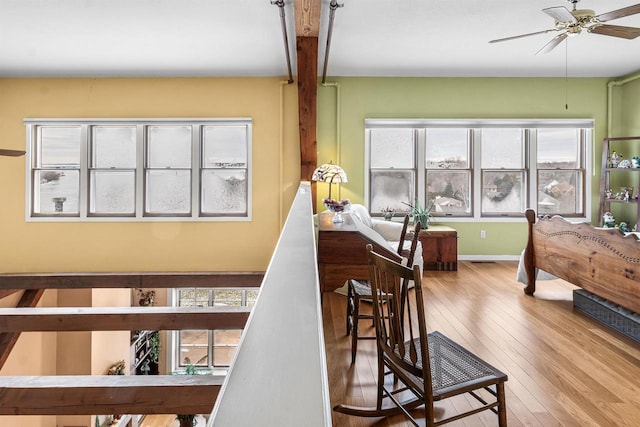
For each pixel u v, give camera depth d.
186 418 6.18
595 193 5.60
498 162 5.68
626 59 4.81
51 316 2.58
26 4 3.29
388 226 4.67
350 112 5.53
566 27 3.02
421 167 5.62
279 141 5.41
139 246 5.43
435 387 1.56
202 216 5.47
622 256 2.85
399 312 1.73
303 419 0.29
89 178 5.41
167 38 4.02
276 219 5.46
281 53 4.51
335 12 3.50
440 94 5.53
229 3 3.29
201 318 2.63
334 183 5.53
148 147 5.48
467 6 3.41
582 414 1.98
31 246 5.35
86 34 3.90
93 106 5.34
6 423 3.92
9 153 3.13
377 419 1.98
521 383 2.28
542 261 3.85
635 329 2.84
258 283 4.62
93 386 1.86
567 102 5.54
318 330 0.47
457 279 4.67
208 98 5.37
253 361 0.40
